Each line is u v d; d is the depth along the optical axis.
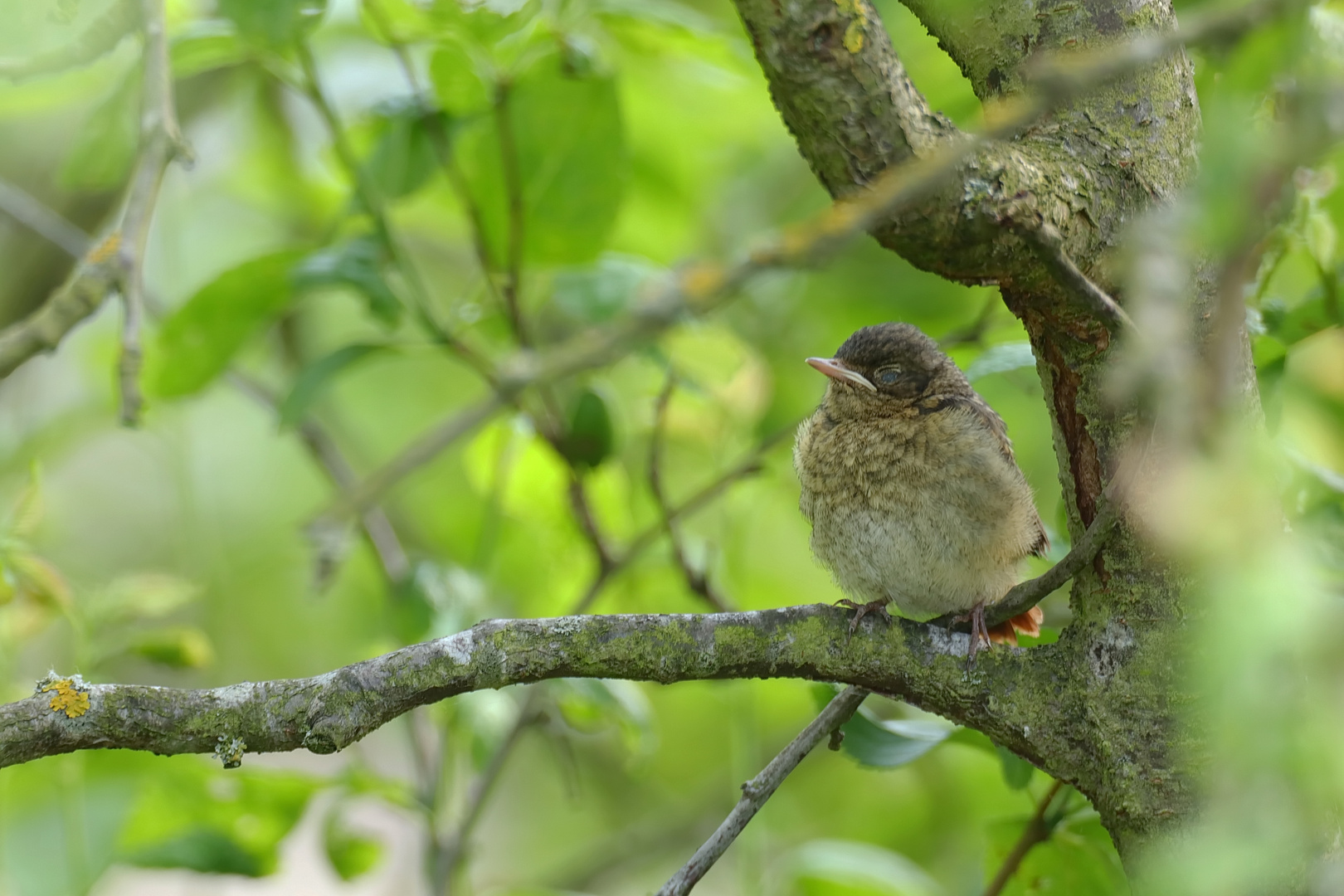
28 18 8.96
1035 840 7.98
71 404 13.80
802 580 14.48
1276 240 7.79
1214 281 5.58
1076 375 6.07
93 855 8.98
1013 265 5.65
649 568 11.80
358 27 11.75
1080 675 6.10
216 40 9.23
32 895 8.78
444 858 9.74
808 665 6.30
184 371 10.14
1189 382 3.74
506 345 10.75
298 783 9.49
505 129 9.42
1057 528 9.54
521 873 15.68
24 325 6.93
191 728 5.79
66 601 8.37
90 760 9.34
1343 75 3.84
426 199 14.34
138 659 10.07
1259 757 3.16
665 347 10.06
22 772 9.00
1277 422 7.89
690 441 12.27
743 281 4.49
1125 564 5.93
